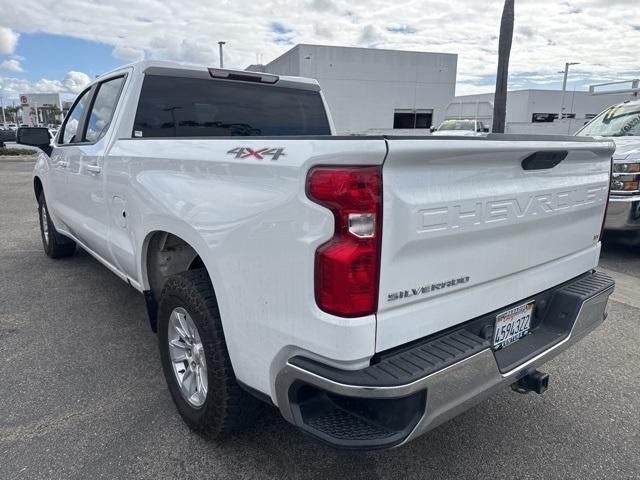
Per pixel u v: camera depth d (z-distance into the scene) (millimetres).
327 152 1608
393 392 1619
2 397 2891
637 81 9188
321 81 39562
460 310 2006
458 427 2678
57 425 2625
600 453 2463
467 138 1802
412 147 1629
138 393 2955
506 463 2383
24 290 4762
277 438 2541
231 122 3736
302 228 1693
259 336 1940
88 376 3150
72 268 5492
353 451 1697
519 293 2311
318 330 1697
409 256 1736
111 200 3258
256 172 1878
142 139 2863
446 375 1748
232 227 1979
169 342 2637
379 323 1701
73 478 2232
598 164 2672
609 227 5840
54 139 5070
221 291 2092
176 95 3469
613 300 4625
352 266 1614
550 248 2436
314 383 1712
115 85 3639
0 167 20984
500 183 2020
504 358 2189
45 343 3621
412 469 2334
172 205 2391
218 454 2408
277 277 1807
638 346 3670
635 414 2799
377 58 40781
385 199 1621
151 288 2965
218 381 2240
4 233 7488
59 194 4734
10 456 2369
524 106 42250
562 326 2492
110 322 4008
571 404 2904
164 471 2287
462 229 1873
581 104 43875
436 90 43375
